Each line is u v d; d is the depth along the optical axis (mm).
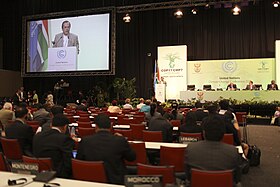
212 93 13234
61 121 3492
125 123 7305
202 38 16297
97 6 17672
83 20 16328
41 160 2781
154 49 17094
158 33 17031
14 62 19484
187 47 16531
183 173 3740
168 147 3822
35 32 17359
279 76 14242
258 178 5184
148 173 2680
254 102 12297
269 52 15188
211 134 2654
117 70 17703
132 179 2061
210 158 2598
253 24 15484
